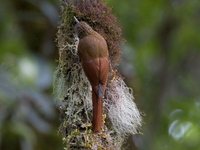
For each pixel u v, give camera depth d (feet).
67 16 24.85
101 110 22.34
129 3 49.11
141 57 50.37
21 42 36.94
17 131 34.45
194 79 55.93
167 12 52.70
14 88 33.76
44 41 40.01
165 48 53.47
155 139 48.44
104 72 22.57
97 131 22.29
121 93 24.76
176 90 54.70
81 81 24.08
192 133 50.08
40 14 40.37
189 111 50.88
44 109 34.55
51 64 35.76
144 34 53.01
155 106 49.47
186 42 54.54
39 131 37.52
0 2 38.70
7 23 37.81
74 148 23.08
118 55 25.18
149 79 51.37
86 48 22.76
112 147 23.67
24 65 33.83
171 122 50.65
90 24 24.76
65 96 24.43
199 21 53.98
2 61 34.60
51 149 38.88
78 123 23.49
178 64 55.62
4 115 34.58
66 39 24.76
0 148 35.86
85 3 24.93
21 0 39.96
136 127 25.16
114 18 25.26
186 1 52.70
